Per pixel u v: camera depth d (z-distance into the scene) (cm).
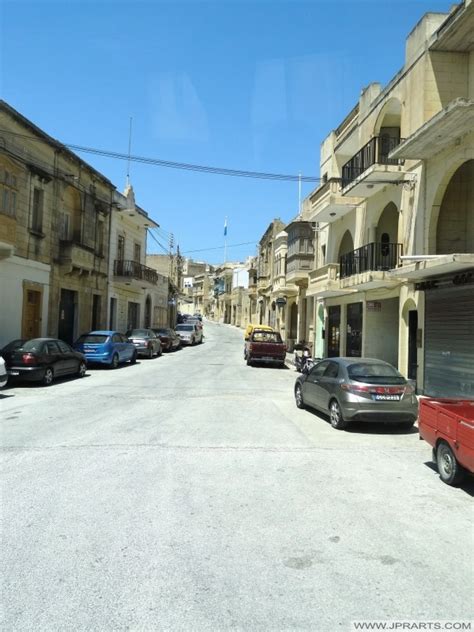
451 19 1404
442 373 1440
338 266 2264
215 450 816
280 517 530
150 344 2911
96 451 781
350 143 2419
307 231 3128
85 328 2836
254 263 6619
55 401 1284
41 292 2316
